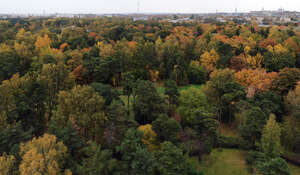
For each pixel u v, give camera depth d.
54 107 50.47
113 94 53.81
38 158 27.20
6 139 32.97
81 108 41.00
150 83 52.22
